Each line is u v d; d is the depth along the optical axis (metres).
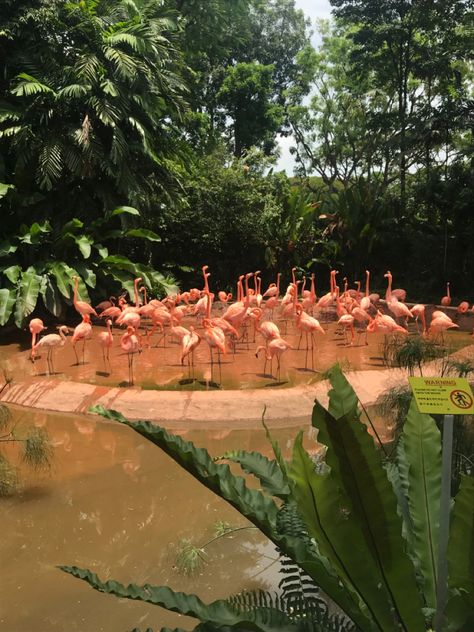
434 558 2.15
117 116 11.77
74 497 4.50
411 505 2.27
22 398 6.87
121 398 6.60
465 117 16.92
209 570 3.43
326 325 12.83
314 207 18.61
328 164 30.56
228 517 4.15
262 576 3.35
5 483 4.64
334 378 1.89
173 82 13.39
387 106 25.81
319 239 19.34
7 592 3.24
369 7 23.08
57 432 5.99
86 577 1.86
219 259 18.12
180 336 8.52
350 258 19.16
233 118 30.20
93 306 13.10
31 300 10.32
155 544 3.78
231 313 9.77
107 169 11.90
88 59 11.54
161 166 13.70
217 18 20.89
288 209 18.53
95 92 11.92
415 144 17.94
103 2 13.28
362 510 1.72
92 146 11.73
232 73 28.44
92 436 5.88
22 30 11.80
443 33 22.20
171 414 6.33
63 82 11.92
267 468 2.52
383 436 5.54
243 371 8.35
